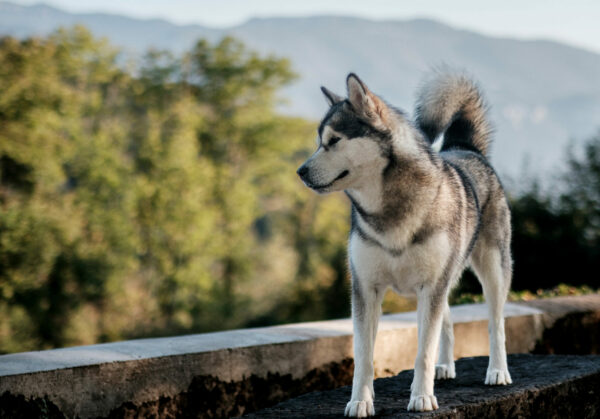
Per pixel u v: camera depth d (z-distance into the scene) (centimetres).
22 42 2931
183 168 3078
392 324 536
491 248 459
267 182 3859
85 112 3175
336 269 2433
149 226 3084
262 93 3803
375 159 358
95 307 2816
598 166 1510
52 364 377
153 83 3619
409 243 362
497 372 435
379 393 414
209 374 430
